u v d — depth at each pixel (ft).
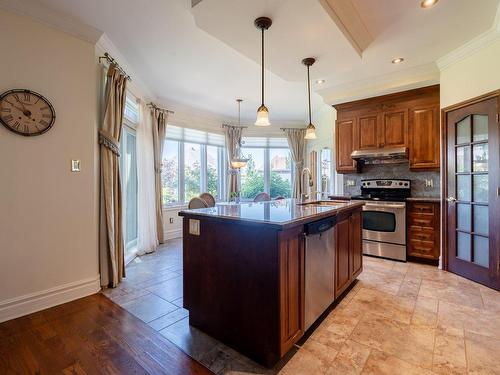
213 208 7.54
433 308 7.41
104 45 8.95
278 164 21.86
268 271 5.11
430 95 11.58
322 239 6.64
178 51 9.70
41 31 7.35
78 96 8.11
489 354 5.41
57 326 6.55
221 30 6.91
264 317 5.19
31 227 7.24
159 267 11.11
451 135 10.23
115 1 6.93
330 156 17.28
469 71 9.32
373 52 9.61
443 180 10.62
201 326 6.40
